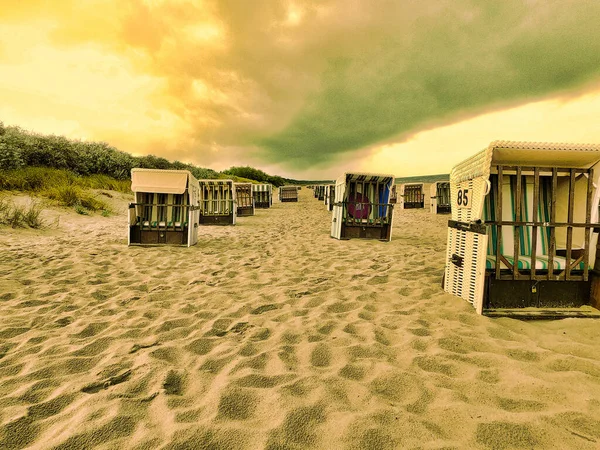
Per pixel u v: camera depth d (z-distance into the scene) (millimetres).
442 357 2541
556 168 3514
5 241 6914
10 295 3846
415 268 5508
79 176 15000
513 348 2666
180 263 5801
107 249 6820
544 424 1767
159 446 1559
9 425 1704
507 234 4000
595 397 2014
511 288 3586
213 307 3699
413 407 1939
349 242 8414
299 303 3863
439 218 15234
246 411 1877
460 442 1643
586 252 3520
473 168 3629
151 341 2822
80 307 3600
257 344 2779
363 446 1596
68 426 1706
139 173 7223
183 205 7344
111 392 2018
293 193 31328
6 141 12766
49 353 2549
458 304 3713
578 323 3201
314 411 1863
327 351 2656
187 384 2164
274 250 7246
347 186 8758
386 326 3188
